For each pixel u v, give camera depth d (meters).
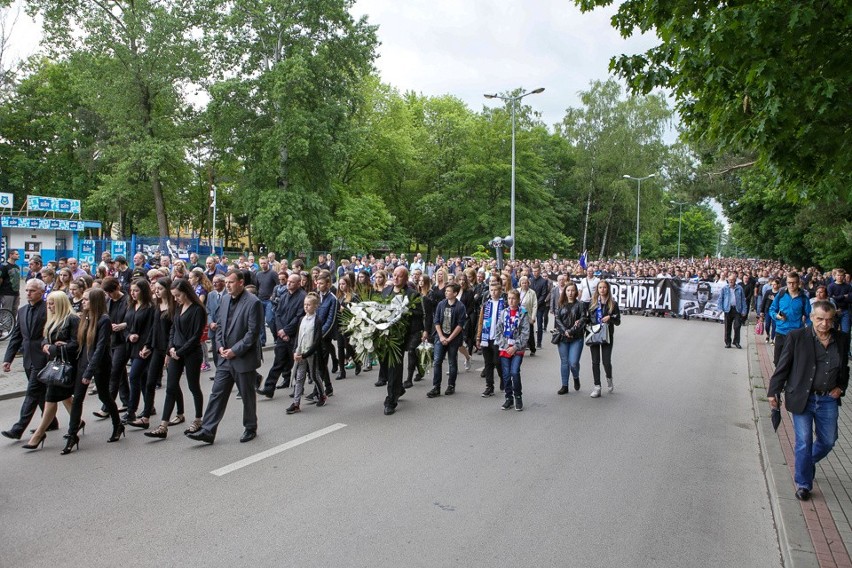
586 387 10.05
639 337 17.23
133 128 31.66
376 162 45.47
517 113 50.31
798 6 5.02
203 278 10.77
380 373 9.91
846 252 24.14
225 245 54.69
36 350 6.55
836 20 5.34
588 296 14.99
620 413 8.29
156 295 7.45
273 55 32.03
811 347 5.19
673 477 5.80
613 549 4.28
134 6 30.83
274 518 4.67
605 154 53.16
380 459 6.12
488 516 4.78
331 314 8.84
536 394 9.45
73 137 39.44
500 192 50.25
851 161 5.54
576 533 4.52
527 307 13.36
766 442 6.65
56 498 5.03
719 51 5.55
